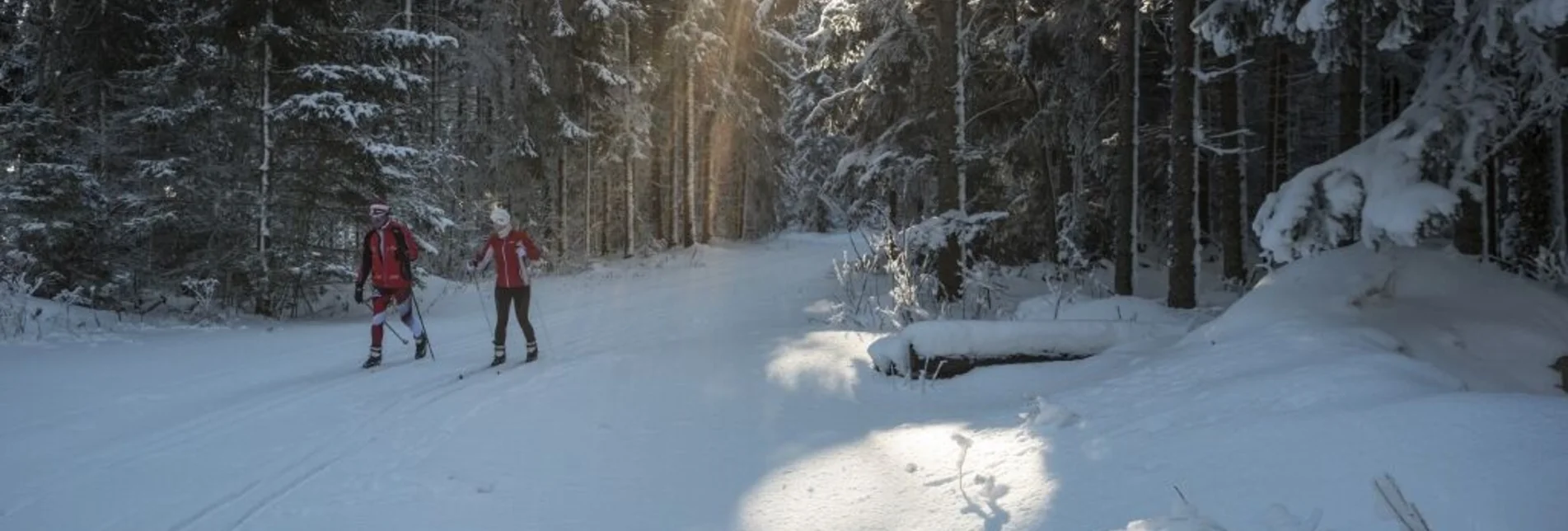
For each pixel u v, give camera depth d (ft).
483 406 20.40
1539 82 26.03
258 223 43.73
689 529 12.76
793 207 137.90
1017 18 55.47
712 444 17.29
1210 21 30.25
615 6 80.94
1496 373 20.08
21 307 35.83
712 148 103.71
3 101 50.65
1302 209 25.30
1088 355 24.40
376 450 16.84
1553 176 37.68
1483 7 24.40
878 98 60.13
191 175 43.83
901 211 61.67
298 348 32.17
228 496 14.20
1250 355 18.88
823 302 45.98
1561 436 10.30
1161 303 38.14
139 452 16.90
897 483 14.51
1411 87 52.54
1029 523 11.88
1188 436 13.87
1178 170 37.14
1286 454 11.96
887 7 53.06
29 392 23.03
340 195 46.19
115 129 46.93
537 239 79.30
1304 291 23.63
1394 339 19.53
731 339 31.01
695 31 90.94
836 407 20.81
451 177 66.90
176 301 45.83
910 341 24.26
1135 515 11.42
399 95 47.85
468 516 13.28
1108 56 53.06
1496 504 9.11
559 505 13.79
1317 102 73.41
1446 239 36.81
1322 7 23.82
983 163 55.57
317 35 45.39
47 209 41.09
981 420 18.51
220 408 20.90
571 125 79.20
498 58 71.77
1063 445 15.03
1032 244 60.03
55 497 14.23
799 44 109.81
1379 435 11.57
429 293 54.03
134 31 46.44
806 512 13.34
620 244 102.12
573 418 19.34
